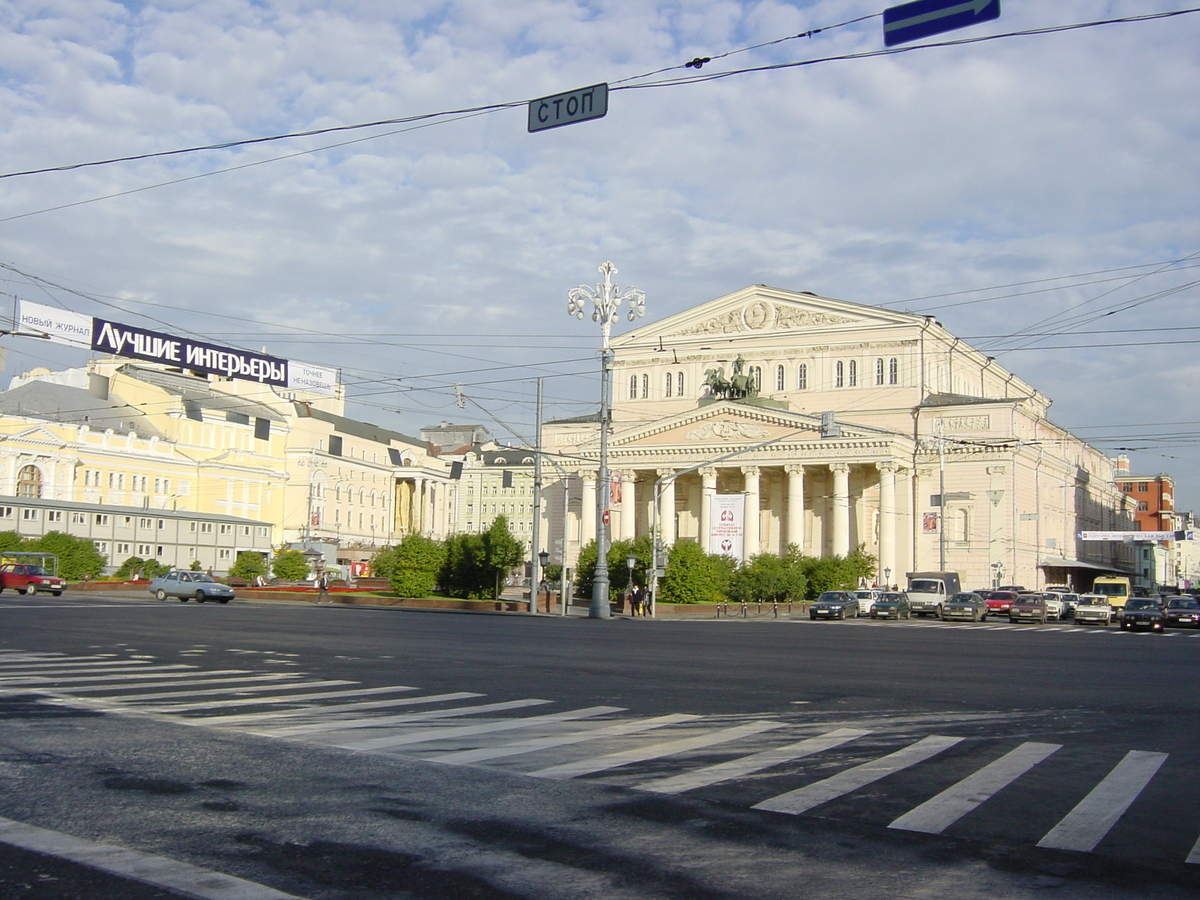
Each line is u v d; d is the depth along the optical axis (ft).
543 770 37.81
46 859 25.55
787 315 336.29
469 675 69.67
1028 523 317.83
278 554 312.29
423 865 25.96
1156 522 626.23
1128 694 67.56
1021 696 64.90
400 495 495.41
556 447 371.15
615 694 60.90
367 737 43.96
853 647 111.24
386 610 190.39
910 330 318.45
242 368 109.70
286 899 23.26
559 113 60.03
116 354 98.94
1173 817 33.04
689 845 28.40
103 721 46.24
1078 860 28.02
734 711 54.80
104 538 287.69
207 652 81.66
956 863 27.40
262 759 38.58
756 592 243.60
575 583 242.17
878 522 302.04
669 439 324.39
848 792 35.45
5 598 183.62
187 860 25.85
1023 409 313.73
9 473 301.63
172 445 358.84
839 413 325.01
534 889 24.39
